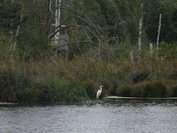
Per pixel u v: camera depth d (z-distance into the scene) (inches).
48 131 1117.7
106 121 1246.9
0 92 1609.3
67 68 1765.5
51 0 2342.5
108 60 2068.2
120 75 1881.2
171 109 1455.5
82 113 1370.6
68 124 1203.2
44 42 2112.5
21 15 2240.4
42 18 2354.8
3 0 2347.4
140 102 1642.5
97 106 1519.4
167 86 1760.6
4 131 1116.5
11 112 1378.0
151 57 2089.1
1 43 1902.1
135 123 1221.1
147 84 1748.3
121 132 1115.9
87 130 1134.4
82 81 1713.8
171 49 2333.9
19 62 1729.8
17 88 1610.5
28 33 2142.0
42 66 1713.8
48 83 1627.7
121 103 1610.5
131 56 2112.5
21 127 1161.4
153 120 1263.5
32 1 2303.2
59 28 2385.6
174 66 1914.4
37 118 1280.8
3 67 1636.3
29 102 1605.6
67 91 1626.5
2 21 2231.8
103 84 1787.6
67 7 2241.6
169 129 1151.6
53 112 1382.9
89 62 1907.0
